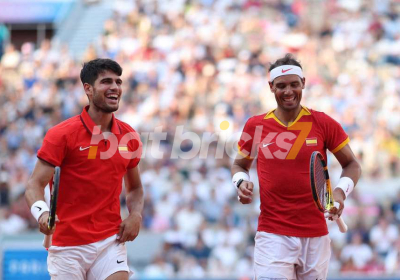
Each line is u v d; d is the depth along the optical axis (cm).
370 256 4428
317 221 1781
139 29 7994
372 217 4700
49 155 1647
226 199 5078
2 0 9094
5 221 4966
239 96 6288
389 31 7500
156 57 7300
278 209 1786
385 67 7012
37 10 9094
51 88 7125
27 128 6569
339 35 7456
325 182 1719
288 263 1773
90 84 1694
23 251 3506
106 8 9025
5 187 5525
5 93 7281
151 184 5203
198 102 6306
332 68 6806
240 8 8144
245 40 7456
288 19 7944
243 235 4662
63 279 1684
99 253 1702
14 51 8231
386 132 5822
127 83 6800
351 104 6138
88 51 7750
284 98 1777
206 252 4559
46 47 8119
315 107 6122
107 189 1698
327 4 7975
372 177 5453
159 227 4916
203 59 7038
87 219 1683
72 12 9056
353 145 5638
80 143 1672
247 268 4441
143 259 4753
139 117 6197
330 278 3894
